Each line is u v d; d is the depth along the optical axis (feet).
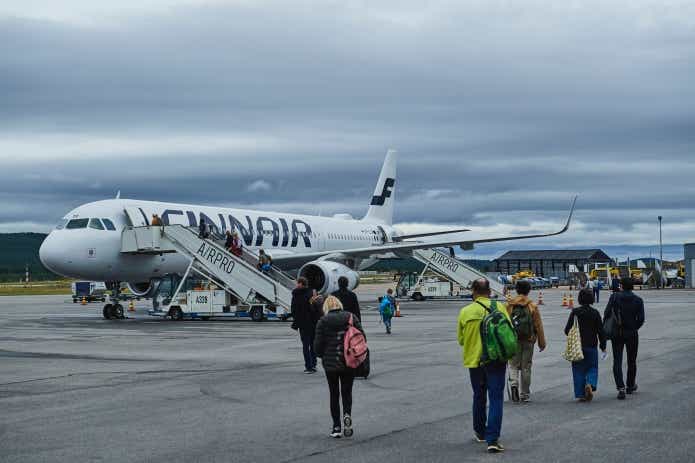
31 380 54.54
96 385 52.13
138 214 129.49
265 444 34.45
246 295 117.80
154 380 54.39
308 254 147.74
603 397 46.03
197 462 31.30
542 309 148.36
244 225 153.89
